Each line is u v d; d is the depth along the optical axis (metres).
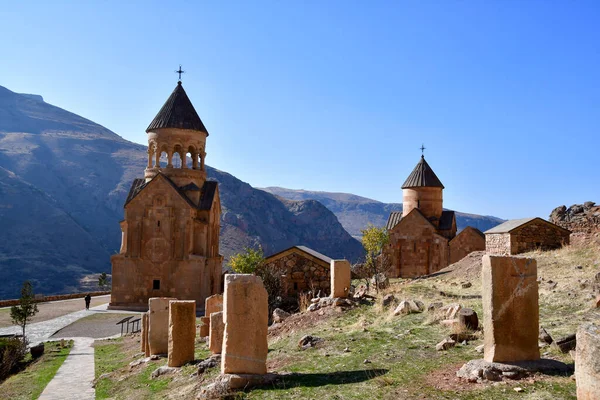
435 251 49.41
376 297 21.12
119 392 14.69
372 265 36.91
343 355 12.56
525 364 9.42
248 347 11.20
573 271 19.89
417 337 13.27
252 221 168.50
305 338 14.45
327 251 185.62
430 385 9.32
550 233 29.06
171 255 47.06
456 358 10.87
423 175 52.22
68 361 22.94
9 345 25.59
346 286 20.22
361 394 9.39
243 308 11.27
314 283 33.62
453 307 14.75
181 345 15.34
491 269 9.68
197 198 49.59
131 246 47.38
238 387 10.82
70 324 37.25
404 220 50.34
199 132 50.84
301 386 10.38
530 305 9.76
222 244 146.00
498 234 30.31
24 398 16.48
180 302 15.45
